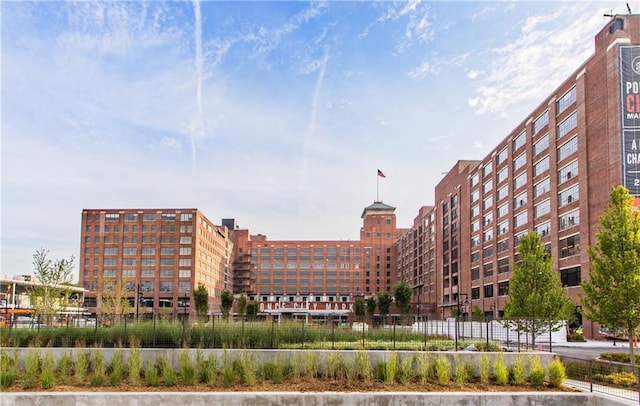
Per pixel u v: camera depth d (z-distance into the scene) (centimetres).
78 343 2133
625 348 3594
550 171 6175
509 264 7556
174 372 1812
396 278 15750
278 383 1778
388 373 1808
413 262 13762
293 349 2152
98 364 1888
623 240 2120
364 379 1841
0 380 1716
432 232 11975
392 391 1675
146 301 11506
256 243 16162
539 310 2744
